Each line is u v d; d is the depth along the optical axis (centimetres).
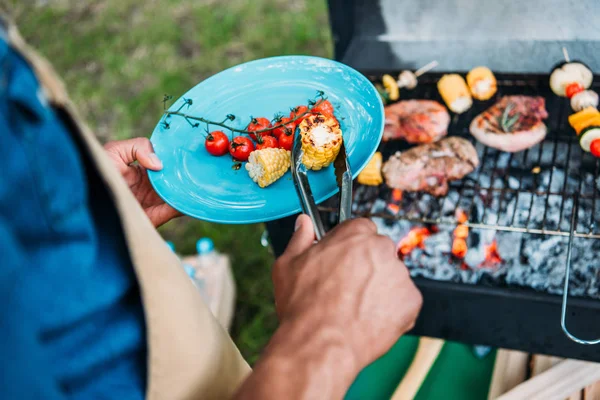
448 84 229
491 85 225
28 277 53
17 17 522
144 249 71
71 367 64
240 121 168
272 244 214
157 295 74
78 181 59
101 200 68
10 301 51
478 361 226
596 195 208
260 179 149
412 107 235
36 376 52
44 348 59
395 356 233
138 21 493
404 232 217
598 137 201
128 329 71
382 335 79
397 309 81
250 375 74
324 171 146
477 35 233
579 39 222
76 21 507
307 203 111
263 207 146
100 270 66
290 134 159
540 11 224
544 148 226
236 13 475
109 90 436
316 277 81
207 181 154
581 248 200
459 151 220
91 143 62
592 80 216
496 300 179
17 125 54
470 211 207
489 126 224
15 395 51
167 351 79
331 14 227
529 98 228
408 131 230
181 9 495
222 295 267
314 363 72
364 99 155
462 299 184
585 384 184
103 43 479
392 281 82
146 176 158
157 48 461
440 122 230
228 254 323
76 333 64
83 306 63
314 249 85
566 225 207
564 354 188
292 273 84
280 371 72
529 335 187
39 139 55
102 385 70
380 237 85
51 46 486
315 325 76
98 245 67
